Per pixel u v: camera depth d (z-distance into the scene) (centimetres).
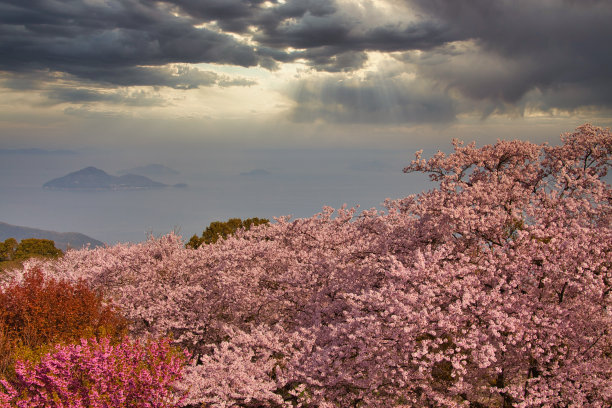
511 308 1038
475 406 1180
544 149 1623
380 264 1298
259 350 1271
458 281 1066
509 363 1104
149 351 1127
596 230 1088
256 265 1852
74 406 934
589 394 1027
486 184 1414
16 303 1495
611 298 1034
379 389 1134
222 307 1866
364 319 1037
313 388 1142
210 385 1147
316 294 1491
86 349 1016
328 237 1692
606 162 1522
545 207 1262
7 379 1140
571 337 1061
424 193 1513
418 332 1013
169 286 1958
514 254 1109
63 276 2200
